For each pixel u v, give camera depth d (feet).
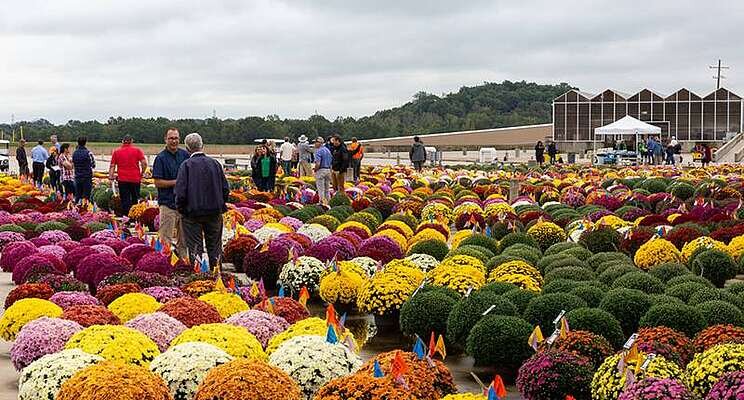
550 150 213.25
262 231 63.46
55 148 120.88
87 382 26.09
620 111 287.07
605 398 28.32
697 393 28.02
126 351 30.73
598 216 73.36
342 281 45.32
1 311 47.19
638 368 28.22
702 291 38.91
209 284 43.37
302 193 101.19
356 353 35.91
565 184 114.73
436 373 28.76
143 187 113.29
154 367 29.19
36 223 72.84
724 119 282.36
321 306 48.34
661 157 223.10
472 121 490.49
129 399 25.45
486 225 68.49
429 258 50.52
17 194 111.55
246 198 97.45
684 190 100.17
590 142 288.51
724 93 281.74
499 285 40.88
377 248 55.36
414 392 26.96
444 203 89.81
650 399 25.50
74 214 79.41
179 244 56.34
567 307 36.50
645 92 285.84
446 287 41.39
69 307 38.70
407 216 74.79
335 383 26.45
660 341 32.01
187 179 54.19
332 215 80.07
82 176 97.86
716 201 87.66
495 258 49.32
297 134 424.05
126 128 414.21
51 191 108.27
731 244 55.16
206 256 60.03
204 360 29.07
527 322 35.78
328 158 99.86
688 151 282.56
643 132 219.00
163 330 34.50
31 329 33.96
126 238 64.75
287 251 52.80
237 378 26.35
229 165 191.83
